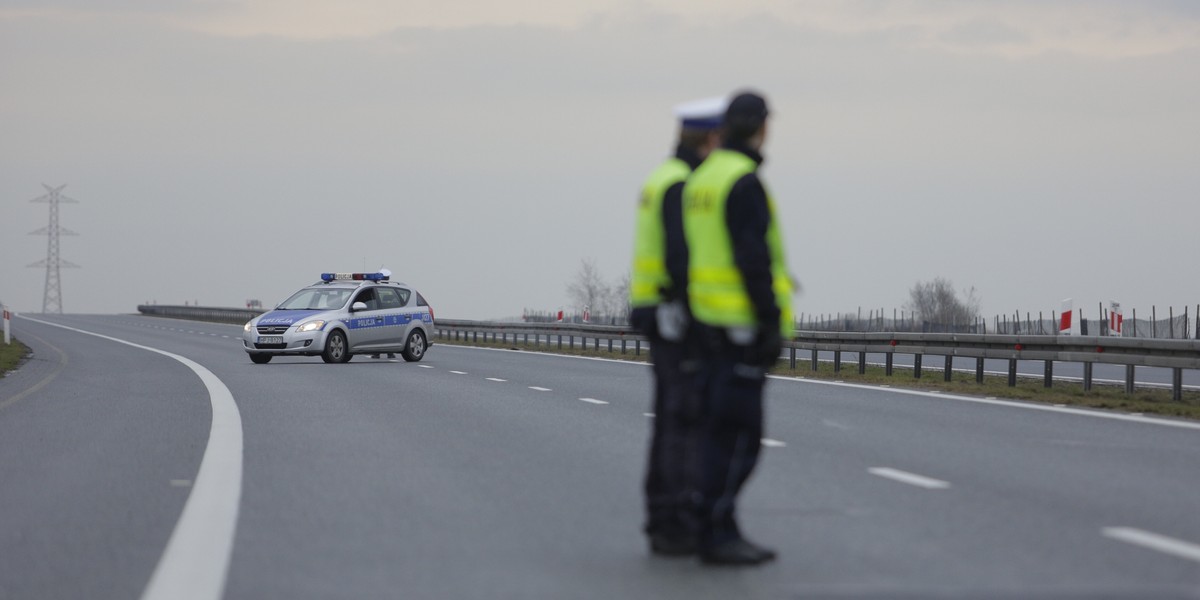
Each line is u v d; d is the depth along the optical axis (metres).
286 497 30.09
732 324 21.17
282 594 20.28
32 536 25.44
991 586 20.33
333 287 98.31
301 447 40.09
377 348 97.06
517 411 52.34
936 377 74.94
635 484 31.97
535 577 21.39
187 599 20.00
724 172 21.14
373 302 97.81
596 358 103.31
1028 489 30.52
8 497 30.56
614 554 23.28
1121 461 35.59
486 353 114.19
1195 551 23.06
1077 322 96.88
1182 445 39.38
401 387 67.38
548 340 129.50
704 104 22.94
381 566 22.33
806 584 20.59
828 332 80.44
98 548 24.14
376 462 36.34
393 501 29.41
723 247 21.22
